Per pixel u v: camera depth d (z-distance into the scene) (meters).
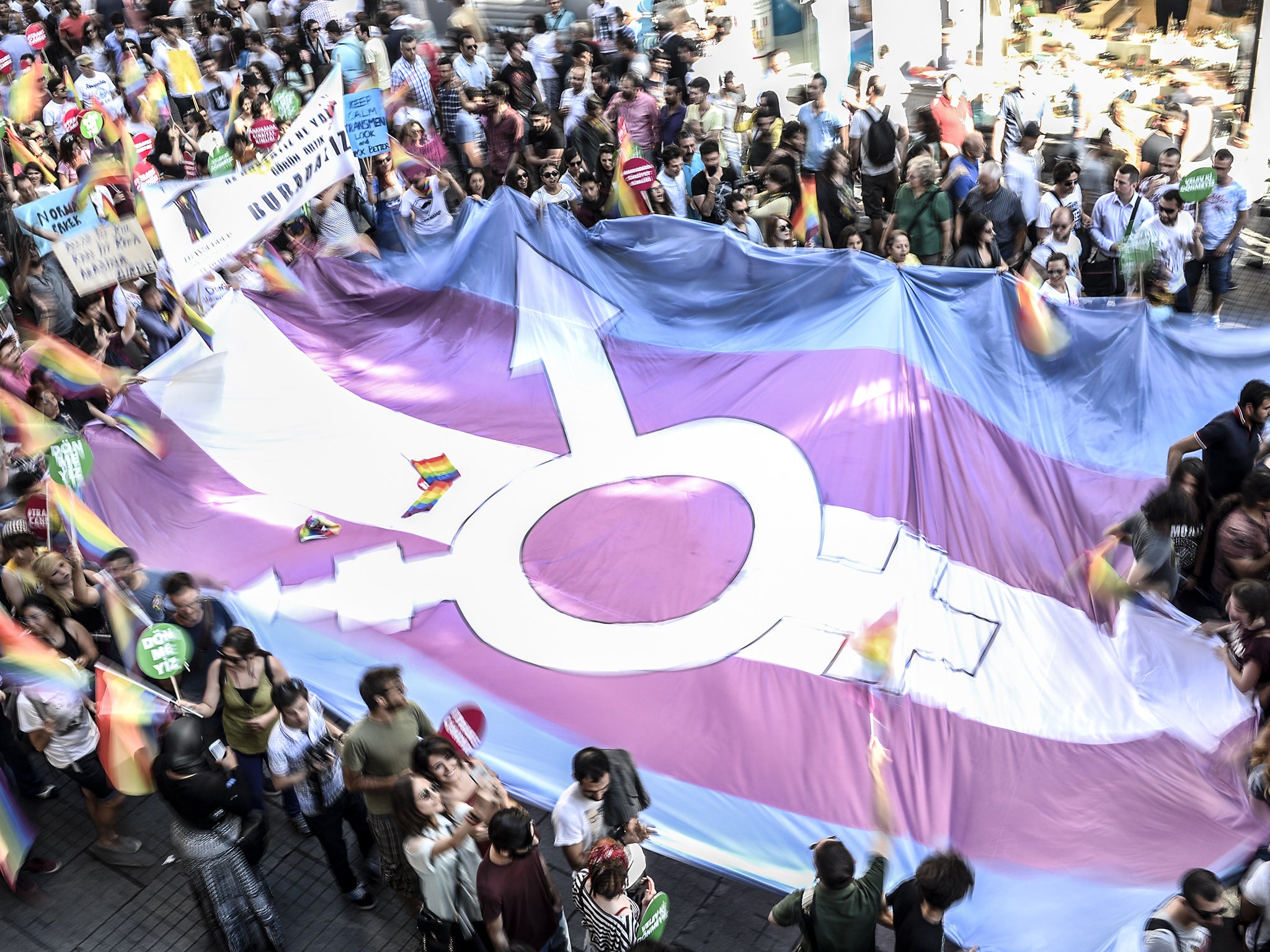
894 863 6.38
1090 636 7.76
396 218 13.13
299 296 11.21
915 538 8.36
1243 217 12.19
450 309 11.16
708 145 12.88
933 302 9.88
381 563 8.70
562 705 7.46
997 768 6.88
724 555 8.41
